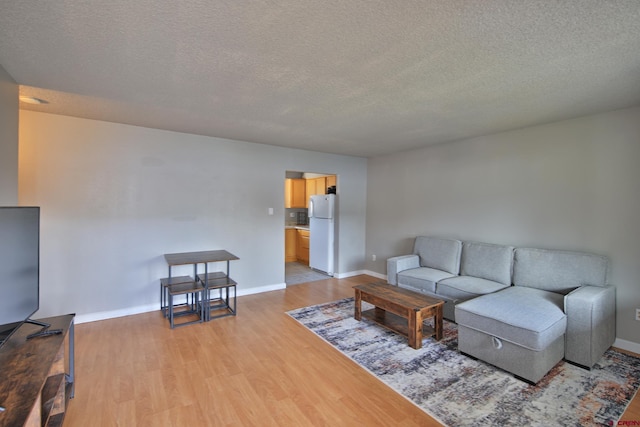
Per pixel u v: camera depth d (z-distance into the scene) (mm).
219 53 1807
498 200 3730
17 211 1625
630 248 2738
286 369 2445
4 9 1372
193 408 1973
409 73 2066
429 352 2744
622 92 2361
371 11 1392
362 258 5824
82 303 3316
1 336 1489
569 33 1562
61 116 3141
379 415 1926
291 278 5461
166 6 1360
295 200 7195
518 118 3084
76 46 1729
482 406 2006
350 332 3156
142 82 2242
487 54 1796
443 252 4078
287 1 1321
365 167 5781
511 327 2311
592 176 2961
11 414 1108
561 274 2969
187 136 3881
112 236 3453
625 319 2764
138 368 2430
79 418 1857
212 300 4070
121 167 3479
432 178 4543
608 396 2096
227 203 4219
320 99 2580
